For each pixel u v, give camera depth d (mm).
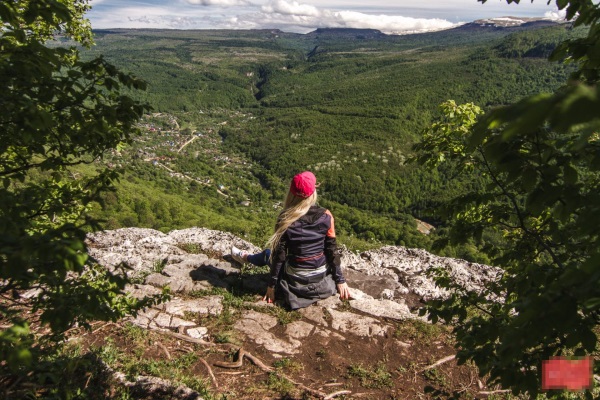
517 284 2141
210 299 4625
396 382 3676
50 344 3271
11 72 2172
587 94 593
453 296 2590
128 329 3953
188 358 3658
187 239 6805
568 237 2125
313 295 4484
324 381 3609
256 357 3801
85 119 2584
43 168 2666
